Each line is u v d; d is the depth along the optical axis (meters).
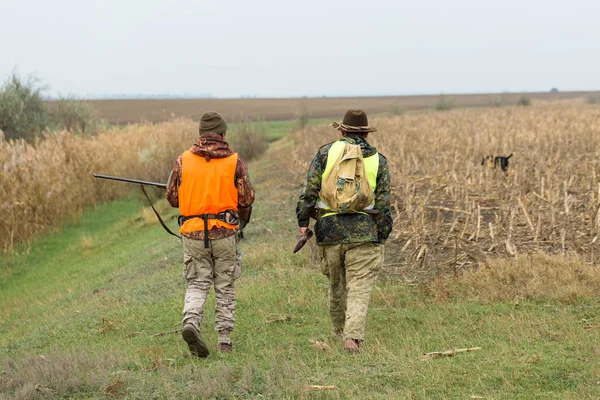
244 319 8.82
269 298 9.54
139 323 9.37
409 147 24.23
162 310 9.86
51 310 12.63
